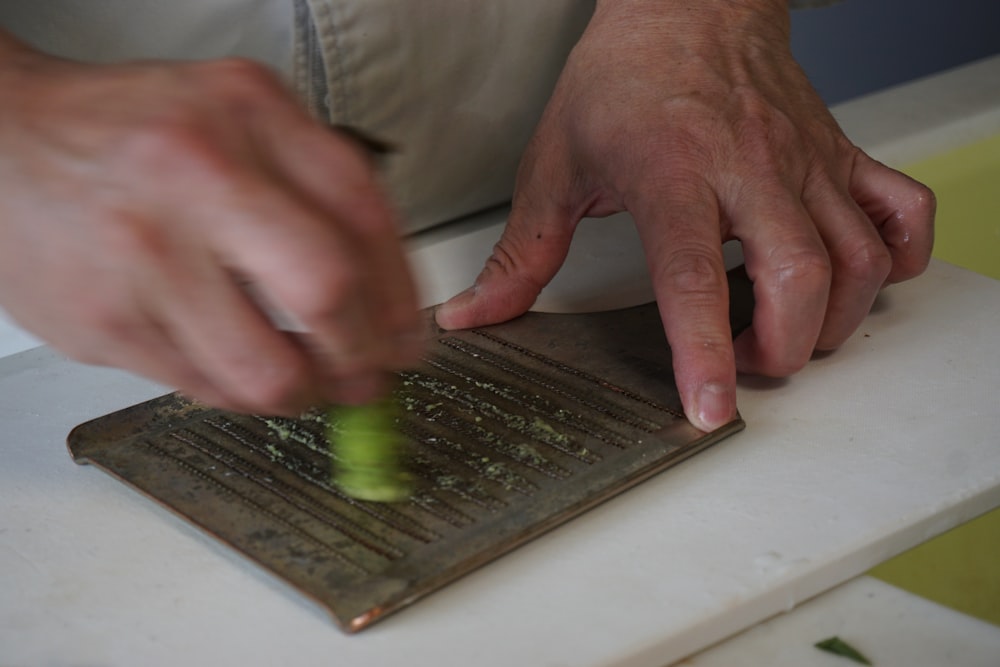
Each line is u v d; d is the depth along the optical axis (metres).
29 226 0.39
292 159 0.40
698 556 0.52
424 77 0.86
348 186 0.40
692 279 0.62
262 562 0.50
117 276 0.39
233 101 0.39
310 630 0.48
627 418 0.60
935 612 0.51
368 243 0.40
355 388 0.44
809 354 0.64
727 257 0.81
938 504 0.55
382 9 0.81
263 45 0.84
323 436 0.59
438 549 0.51
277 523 0.52
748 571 0.51
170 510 0.53
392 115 0.86
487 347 0.67
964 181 0.98
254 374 0.41
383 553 0.50
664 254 0.64
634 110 0.71
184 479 0.56
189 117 0.38
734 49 0.75
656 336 0.68
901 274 0.72
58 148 0.39
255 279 0.39
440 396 0.62
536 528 0.52
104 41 0.80
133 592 0.51
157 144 0.37
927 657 0.48
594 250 0.83
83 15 0.78
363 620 0.47
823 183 0.68
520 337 0.69
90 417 0.64
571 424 0.60
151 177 0.37
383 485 0.55
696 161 0.67
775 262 0.63
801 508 0.55
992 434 0.60
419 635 0.48
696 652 0.49
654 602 0.49
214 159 0.37
